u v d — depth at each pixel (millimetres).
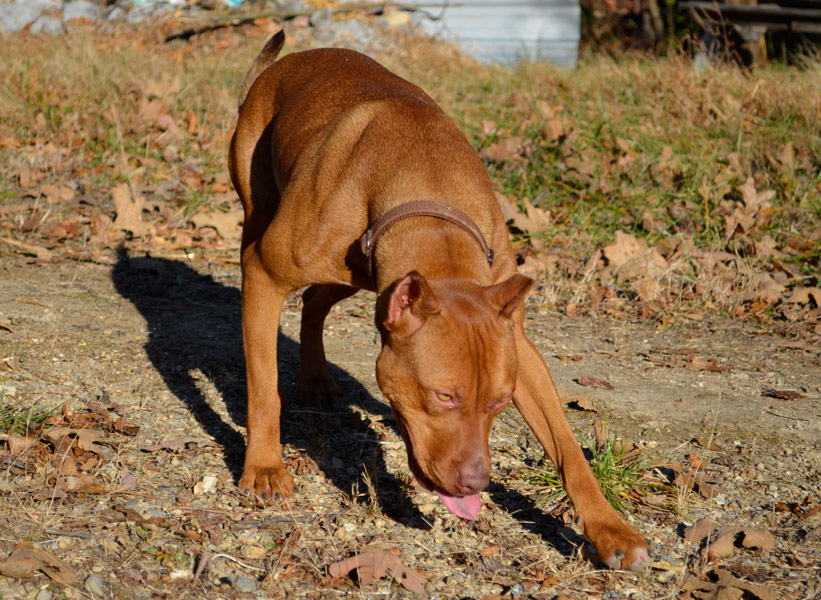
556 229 6578
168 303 5309
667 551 2938
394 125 3252
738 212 6496
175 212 6750
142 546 2760
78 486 3062
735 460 3576
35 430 3432
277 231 3236
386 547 2883
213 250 6312
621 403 4125
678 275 5969
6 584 2471
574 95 9797
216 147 8047
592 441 3697
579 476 2896
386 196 3057
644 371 4555
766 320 5328
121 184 6961
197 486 3172
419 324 2607
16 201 6664
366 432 3793
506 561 2855
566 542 2977
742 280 5719
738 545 2975
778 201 6906
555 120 8117
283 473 3203
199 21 14430
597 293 5719
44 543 2705
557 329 5180
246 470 3213
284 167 3656
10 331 4504
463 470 2562
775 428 3883
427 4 16125
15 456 3217
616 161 7523
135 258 5930
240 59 12016
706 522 3041
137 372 4223
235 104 8992
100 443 3430
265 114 4141
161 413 3807
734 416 4004
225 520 2973
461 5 16109
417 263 2842
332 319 5281
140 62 10242
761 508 3219
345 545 2867
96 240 6168
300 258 3160
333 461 3486
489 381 2592
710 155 7613
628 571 2789
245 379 4277
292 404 4078
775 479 3428
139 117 8172
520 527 3062
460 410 2600
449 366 2564
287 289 3285
